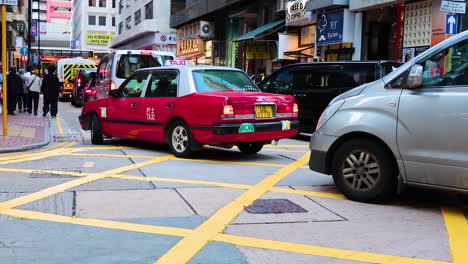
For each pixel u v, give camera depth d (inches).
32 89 759.1
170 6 1905.8
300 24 907.4
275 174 304.7
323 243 181.9
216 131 331.9
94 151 394.9
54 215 210.8
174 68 376.8
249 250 173.6
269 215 215.6
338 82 476.1
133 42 2305.6
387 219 213.0
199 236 187.0
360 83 464.4
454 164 209.6
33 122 625.6
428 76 222.7
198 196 245.8
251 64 1165.7
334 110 249.4
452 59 217.2
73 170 309.1
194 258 165.5
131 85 410.3
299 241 183.6
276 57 1007.6
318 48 841.5
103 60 642.8
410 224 206.5
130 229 194.2
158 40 1870.1
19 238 183.0
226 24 1342.3
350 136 243.3
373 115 233.0
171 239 183.6
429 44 639.1
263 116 346.6
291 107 365.4
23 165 326.6
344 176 244.1
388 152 230.5
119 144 440.1
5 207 221.9
